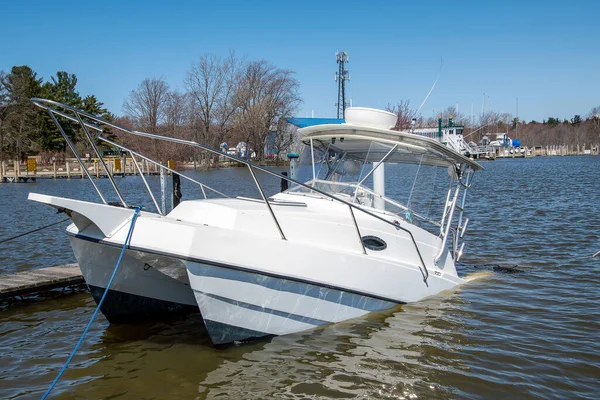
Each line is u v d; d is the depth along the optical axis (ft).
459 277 32.94
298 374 20.63
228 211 23.24
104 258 23.95
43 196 20.85
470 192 91.91
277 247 22.68
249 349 22.79
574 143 399.03
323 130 28.12
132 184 145.18
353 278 24.70
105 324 27.30
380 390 19.36
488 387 19.48
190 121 195.42
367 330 24.50
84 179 176.65
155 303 26.78
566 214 61.52
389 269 26.09
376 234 26.20
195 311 28.30
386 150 27.68
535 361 21.57
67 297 32.86
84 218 22.75
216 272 21.47
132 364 22.18
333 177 29.27
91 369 21.85
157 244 21.35
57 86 244.22
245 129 193.26
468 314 26.76
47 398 19.44
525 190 93.97
